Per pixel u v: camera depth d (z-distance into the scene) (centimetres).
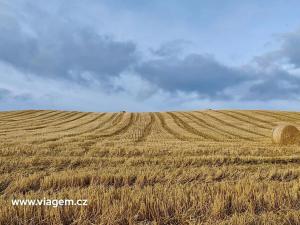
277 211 516
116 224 462
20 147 1450
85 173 833
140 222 476
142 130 3106
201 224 454
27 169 1055
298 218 463
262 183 661
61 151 1394
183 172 898
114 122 4047
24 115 5181
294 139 1916
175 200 533
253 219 459
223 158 1195
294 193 584
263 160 1212
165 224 480
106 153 1387
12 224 466
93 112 5741
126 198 535
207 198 548
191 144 1677
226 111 5584
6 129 2958
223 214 498
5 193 714
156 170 932
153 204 515
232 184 657
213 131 3061
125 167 1002
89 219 482
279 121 4134
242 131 3025
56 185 756
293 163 1184
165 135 2570
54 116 5044
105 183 788
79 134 2416
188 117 4738
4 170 1034
